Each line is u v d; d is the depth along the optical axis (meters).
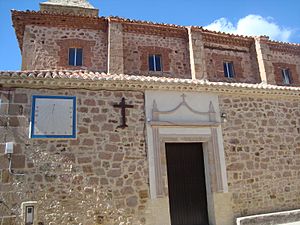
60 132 6.51
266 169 7.98
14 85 6.47
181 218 7.27
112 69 9.50
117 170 6.67
